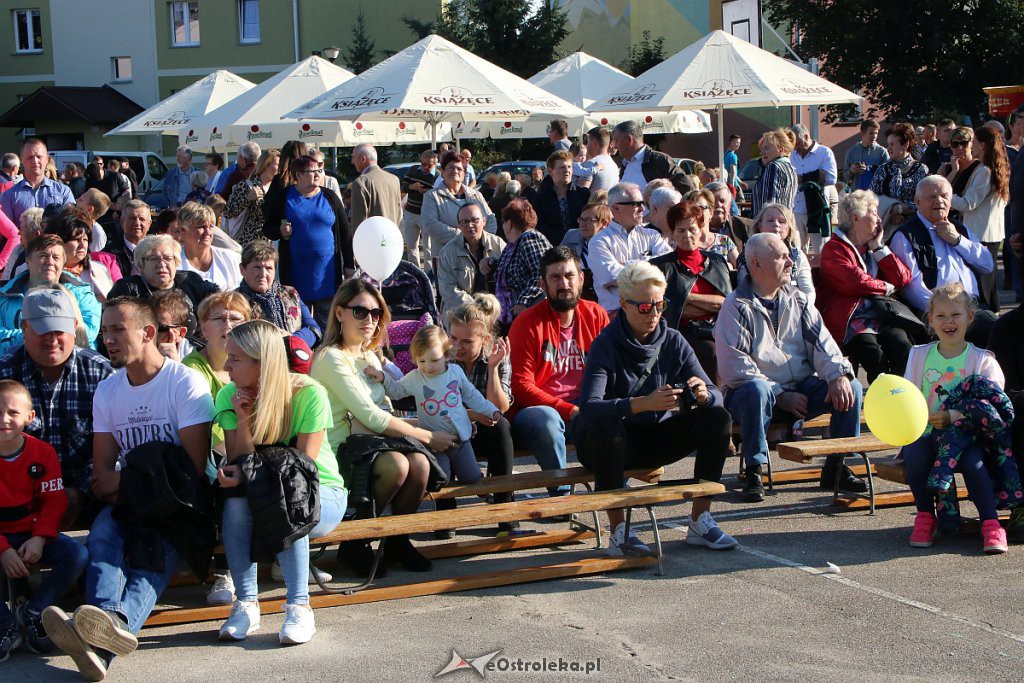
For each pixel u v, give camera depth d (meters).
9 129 40.09
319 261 9.44
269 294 7.48
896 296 8.54
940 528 6.01
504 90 12.26
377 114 13.87
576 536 6.23
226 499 4.88
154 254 7.14
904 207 9.38
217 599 5.21
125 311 5.00
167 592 5.45
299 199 9.43
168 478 4.80
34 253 6.92
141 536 4.78
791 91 12.28
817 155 13.27
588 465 6.17
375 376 5.95
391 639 4.78
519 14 32.06
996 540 5.72
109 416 5.11
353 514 6.16
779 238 6.96
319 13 37.91
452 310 6.47
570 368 6.95
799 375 7.07
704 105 12.46
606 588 5.39
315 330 7.81
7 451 4.82
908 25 28.61
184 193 20.00
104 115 37.25
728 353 6.98
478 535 6.38
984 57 28.61
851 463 7.59
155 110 18.88
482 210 11.21
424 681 4.31
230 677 4.39
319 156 9.45
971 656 4.43
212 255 8.09
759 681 4.24
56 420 5.33
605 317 7.09
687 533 6.12
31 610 4.75
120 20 39.44
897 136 12.62
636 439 6.23
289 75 16.53
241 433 4.93
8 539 4.85
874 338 8.04
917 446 5.91
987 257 8.73
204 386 5.14
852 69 29.56
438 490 5.81
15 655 4.75
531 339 6.82
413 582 5.50
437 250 11.23
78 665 4.38
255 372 4.90
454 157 11.17
